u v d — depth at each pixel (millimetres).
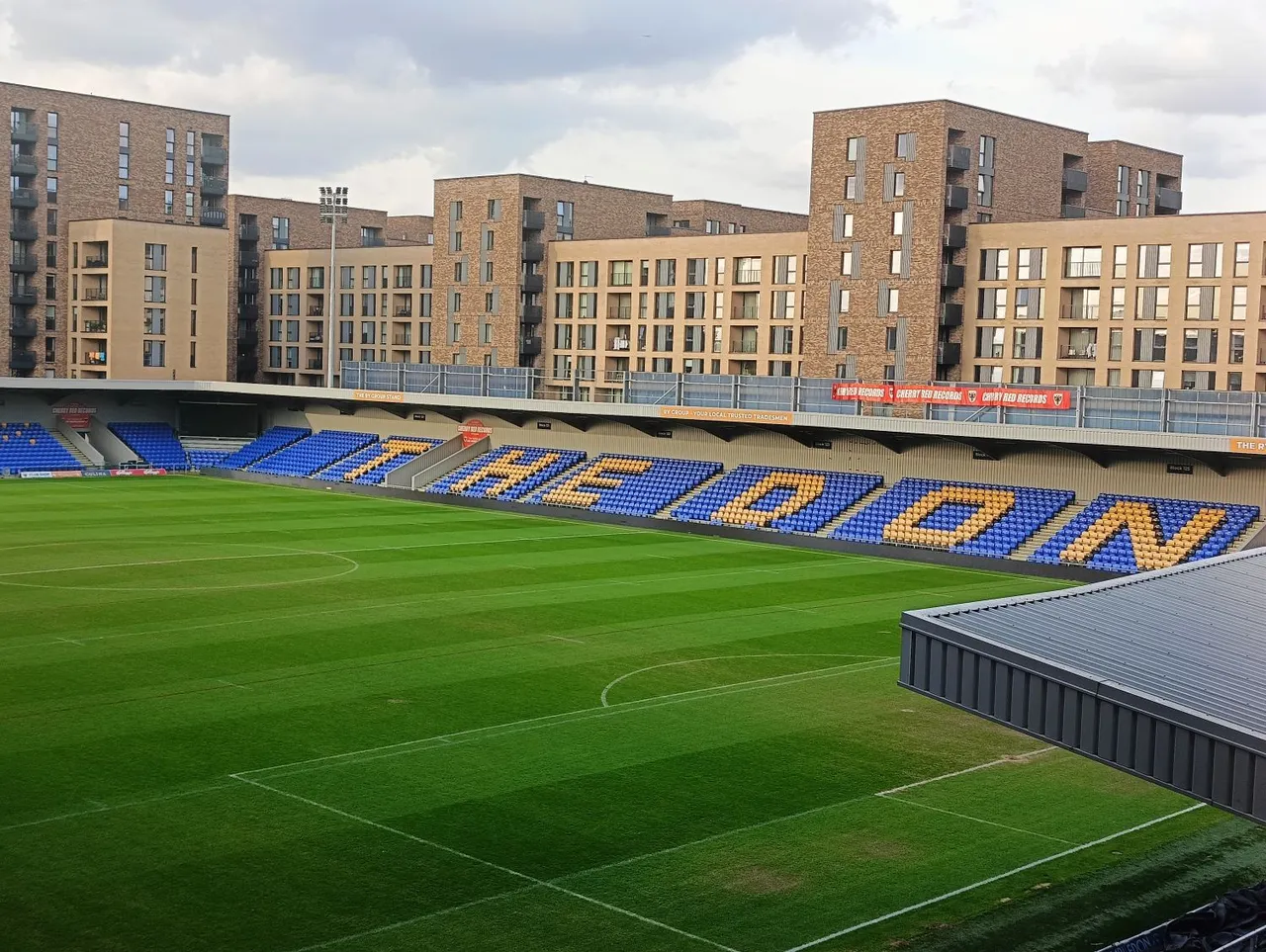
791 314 101625
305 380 144250
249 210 148625
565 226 121812
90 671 43188
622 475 97125
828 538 79938
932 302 91188
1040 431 76312
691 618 55156
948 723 40156
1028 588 65375
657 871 28453
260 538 75750
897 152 92562
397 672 44406
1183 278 82438
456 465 107438
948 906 27250
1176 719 21703
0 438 113438
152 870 27547
